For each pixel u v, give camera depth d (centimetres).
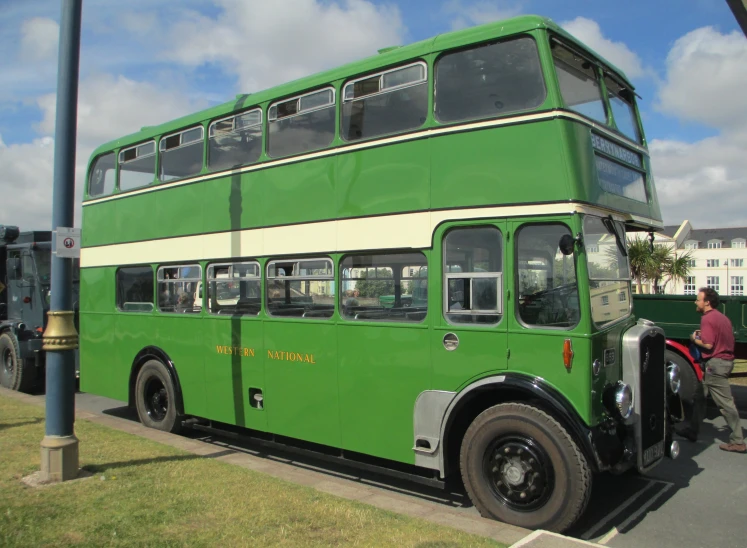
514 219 546
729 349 799
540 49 543
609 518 574
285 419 727
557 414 521
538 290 536
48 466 598
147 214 943
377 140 643
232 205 802
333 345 676
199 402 847
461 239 579
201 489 572
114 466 650
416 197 608
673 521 567
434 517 538
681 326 988
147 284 945
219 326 814
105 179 1043
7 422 876
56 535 460
